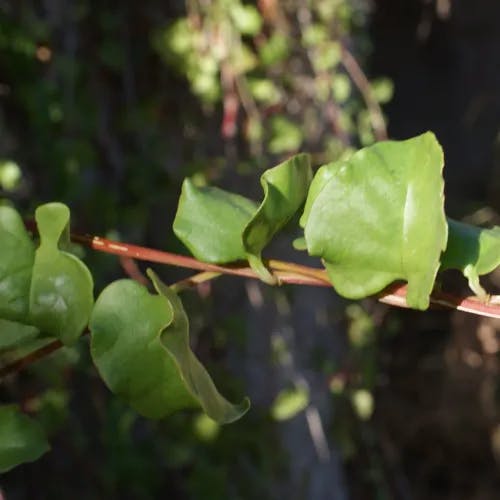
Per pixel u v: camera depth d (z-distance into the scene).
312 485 1.21
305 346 1.19
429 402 1.90
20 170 0.88
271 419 1.14
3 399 0.86
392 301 0.36
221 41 1.06
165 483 1.08
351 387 1.24
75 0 1.00
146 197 1.05
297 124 1.12
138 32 1.06
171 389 0.35
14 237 0.36
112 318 0.35
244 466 1.13
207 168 1.07
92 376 1.00
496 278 1.58
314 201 0.36
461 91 2.21
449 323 1.95
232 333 1.10
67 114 0.97
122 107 1.05
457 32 2.19
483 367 1.84
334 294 1.23
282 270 0.37
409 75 2.21
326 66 1.14
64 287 0.36
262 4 1.10
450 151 2.19
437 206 0.35
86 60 1.02
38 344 0.37
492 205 1.96
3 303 0.35
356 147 1.22
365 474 1.40
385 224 0.35
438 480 1.93
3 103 0.91
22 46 0.92
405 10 2.19
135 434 1.07
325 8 1.15
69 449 0.99
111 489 1.02
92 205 0.99
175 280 1.06
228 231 0.37
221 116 1.09
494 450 1.89
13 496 0.97
